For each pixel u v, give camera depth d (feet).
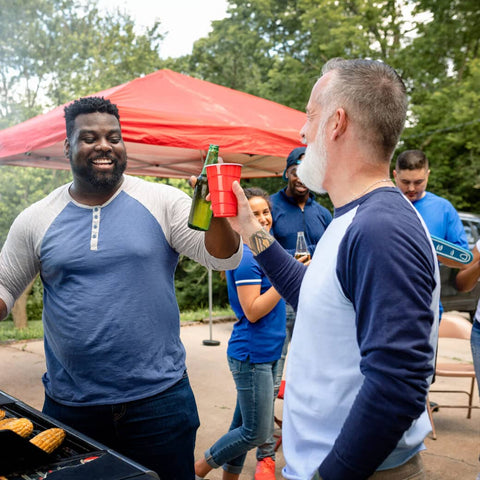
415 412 3.04
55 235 5.89
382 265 3.13
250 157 17.97
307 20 49.01
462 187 46.19
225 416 13.07
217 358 18.97
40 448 3.92
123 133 11.71
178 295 39.27
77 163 5.79
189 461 6.14
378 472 3.59
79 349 5.71
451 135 44.65
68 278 5.83
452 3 49.80
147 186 6.20
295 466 3.77
